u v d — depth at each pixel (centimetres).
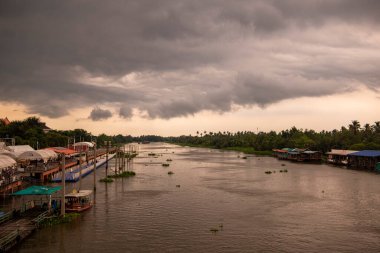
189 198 7544
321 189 8631
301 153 17312
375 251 4425
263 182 9881
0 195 7019
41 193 5628
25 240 4744
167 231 5181
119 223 5569
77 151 16075
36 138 15950
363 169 13300
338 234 5056
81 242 4694
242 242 4719
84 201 6612
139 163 16512
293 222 5656
